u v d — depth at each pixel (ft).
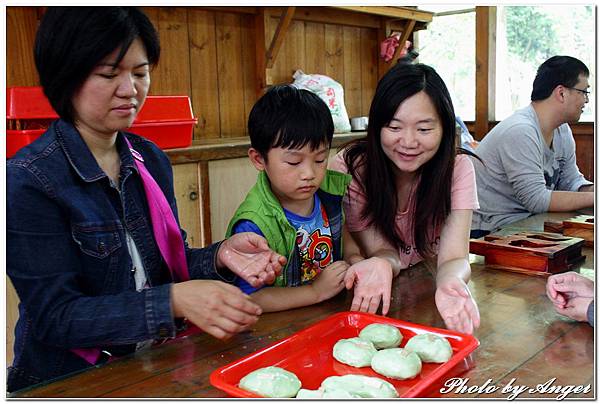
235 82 9.14
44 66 2.90
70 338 2.86
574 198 6.76
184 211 7.18
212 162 7.44
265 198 4.01
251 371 2.69
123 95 2.93
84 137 3.25
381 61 11.36
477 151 7.80
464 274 3.88
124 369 2.74
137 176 3.55
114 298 2.89
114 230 3.25
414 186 4.67
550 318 3.26
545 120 7.54
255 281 3.39
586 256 4.56
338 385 2.47
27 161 2.95
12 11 6.57
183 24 8.36
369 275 3.69
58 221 2.98
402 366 2.61
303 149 3.67
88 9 2.76
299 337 2.99
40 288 2.87
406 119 3.96
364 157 4.66
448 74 12.35
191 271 3.77
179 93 8.43
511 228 5.53
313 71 10.29
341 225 4.53
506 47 11.55
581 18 11.08
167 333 2.87
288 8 8.77
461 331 3.09
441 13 11.46
